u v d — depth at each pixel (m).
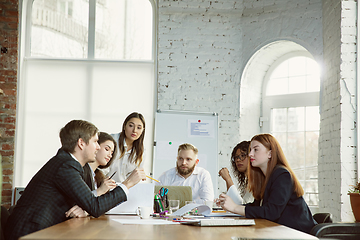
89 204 1.97
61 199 2.01
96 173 2.96
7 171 5.06
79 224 1.71
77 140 2.13
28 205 1.95
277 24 5.12
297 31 4.92
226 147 5.32
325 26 4.56
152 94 5.44
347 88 3.92
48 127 5.30
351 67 3.94
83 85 5.40
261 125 5.52
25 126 5.28
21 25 5.34
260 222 1.92
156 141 5.11
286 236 1.42
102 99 5.40
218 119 5.29
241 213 2.16
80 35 5.53
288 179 2.24
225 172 3.68
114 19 5.60
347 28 3.97
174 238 1.34
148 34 5.59
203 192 4.03
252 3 5.32
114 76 5.44
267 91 5.54
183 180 4.13
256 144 2.40
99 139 2.89
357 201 3.18
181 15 5.45
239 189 3.73
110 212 2.41
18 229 1.89
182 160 4.07
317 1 4.78
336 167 3.97
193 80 5.39
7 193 5.03
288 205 2.28
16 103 5.21
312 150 5.11
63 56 5.48
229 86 5.41
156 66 5.46
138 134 4.13
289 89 5.36
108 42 5.56
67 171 2.00
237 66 5.42
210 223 1.73
